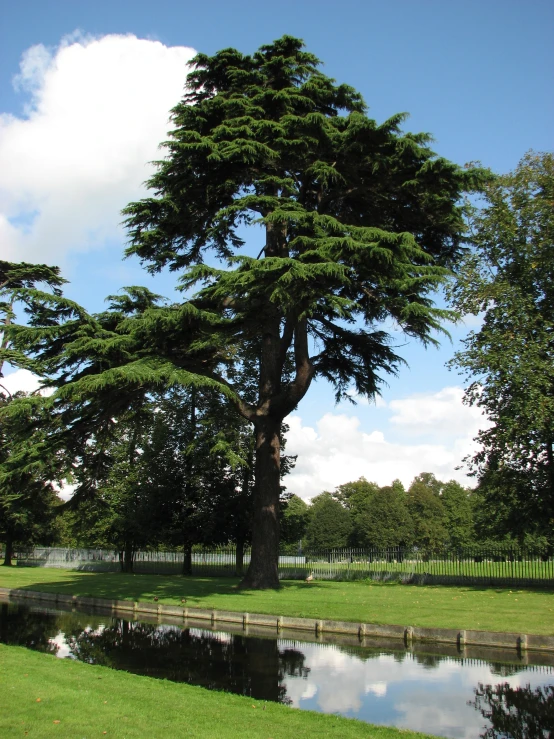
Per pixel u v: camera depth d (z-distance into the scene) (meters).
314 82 22.42
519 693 10.19
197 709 8.17
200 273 19.25
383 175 21.70
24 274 33.06
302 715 8.21
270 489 24.55
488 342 23.42
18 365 30.92
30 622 18.47
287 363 35.66
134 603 21.17
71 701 8.25
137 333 20.28
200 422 36.75
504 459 23.84
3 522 47.84
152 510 38.62
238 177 22.34
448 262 23.69
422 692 10.30
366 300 22.36
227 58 23.22
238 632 16.44
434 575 28.78
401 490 95.25
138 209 22.39
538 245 23.64
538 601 19.20
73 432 21.23
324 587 25.22
